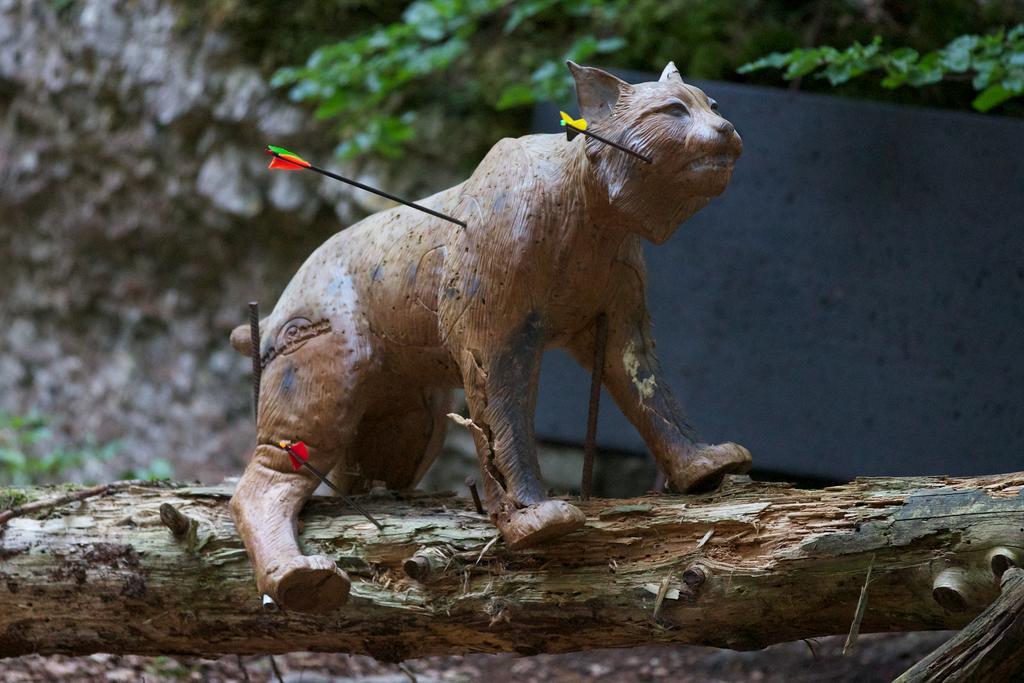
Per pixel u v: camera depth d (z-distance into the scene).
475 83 9.93
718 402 8.46
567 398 8.77
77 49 11.45
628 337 5.33
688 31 9.40
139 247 11.45
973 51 7.75
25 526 5.47
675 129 4.59
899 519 4.53
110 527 5.46
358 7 10.53
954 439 8.05
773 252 8.38
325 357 5.37
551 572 5.01
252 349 5.58
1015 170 7.97
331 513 5.43
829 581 4.60
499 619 5.04
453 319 5.08
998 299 7.99
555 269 4.98
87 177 11.58
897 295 8.17
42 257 11.84
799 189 8.34
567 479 9.38
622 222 4.84
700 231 8.50
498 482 4.98
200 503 5.51
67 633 5.44
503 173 5.07
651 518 4.95
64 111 11.57
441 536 5.16
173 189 11.10
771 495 4.94
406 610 5.13
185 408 11.18
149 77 11.05
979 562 4.35
